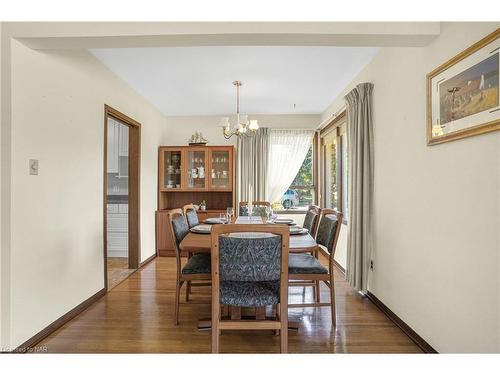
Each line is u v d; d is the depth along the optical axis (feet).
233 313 7.30
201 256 8.73
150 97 13.52
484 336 4.81
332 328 7.46
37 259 6.89
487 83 4.66
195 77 11.04
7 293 6.16
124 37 6.23
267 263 5.53
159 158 15.71
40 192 7.00
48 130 7.27
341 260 12.79
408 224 7.12
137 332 7.27
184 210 10.18
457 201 5.41
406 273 7.20
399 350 6.45
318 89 12.41
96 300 9.27
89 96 9.05
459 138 5.26
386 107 8.30
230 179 15.84
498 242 4.54
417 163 6.73
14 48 6.26
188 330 7.37
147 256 14.03
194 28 6.12
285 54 9.11
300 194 17.04
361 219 9.36
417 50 6.75
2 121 6.17
